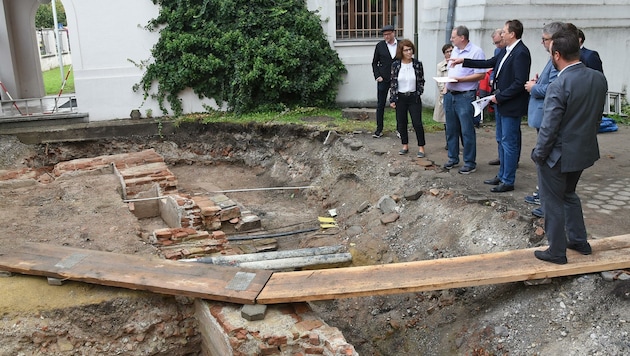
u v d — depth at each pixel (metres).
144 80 13.33
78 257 6.10
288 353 4.99
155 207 9.45
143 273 5.73
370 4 13.75
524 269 5.07
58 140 12.43
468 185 7.50
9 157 11.66
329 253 6.82
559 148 4.71
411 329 5.84
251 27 13.35
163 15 13.12
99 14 12.98
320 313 6.43
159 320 5.67
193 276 5.68
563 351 4.54
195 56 13.08
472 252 6.27
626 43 12.44
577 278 5.03
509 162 6.90
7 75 15.26
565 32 4.67
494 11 11.17
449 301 5.86
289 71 13.15
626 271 4.96
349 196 9.28
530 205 6.50
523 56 6.50
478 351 5.06
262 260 6.45
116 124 12.82
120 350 5.56
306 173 10.86
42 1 15.84
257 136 12.35
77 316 5.46
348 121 11.83
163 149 12.84
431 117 12.08
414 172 8.34
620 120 11.55
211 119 12.91
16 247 6.40
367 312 6.30
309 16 13.48
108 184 9.35
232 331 4.99
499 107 6.81
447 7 12.36
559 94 4.60
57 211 7.98
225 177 11.81
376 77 10.26
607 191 6.98
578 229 5.12
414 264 5.53
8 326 5.27
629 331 4.39
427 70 13.23
